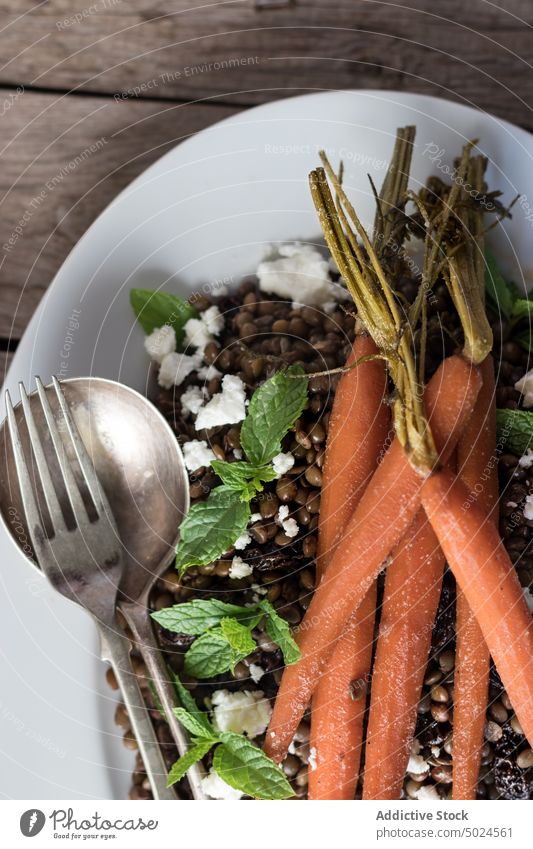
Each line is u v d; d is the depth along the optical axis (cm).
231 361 55
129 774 55
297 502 53
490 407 52
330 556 52
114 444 54
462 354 51
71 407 54
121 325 56
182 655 55
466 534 50
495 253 56
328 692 52
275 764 52
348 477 52
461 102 60
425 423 50
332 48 60
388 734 52
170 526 54
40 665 54
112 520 54
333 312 55
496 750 53
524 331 55
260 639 53
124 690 53
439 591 52
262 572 54
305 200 56
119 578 54
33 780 54
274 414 52
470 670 52
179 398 55
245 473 52
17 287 60
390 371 51
